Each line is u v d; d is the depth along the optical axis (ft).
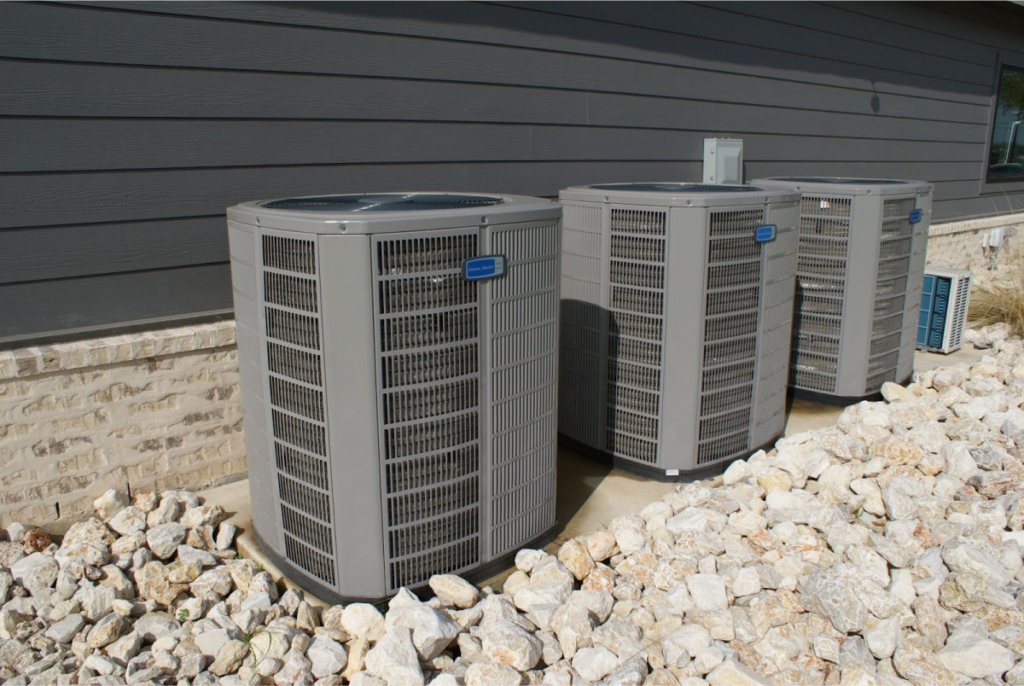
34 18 10.07
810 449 13.57
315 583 9.72
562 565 9.95
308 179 12.82
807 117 22.41
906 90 26.14
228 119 11.84
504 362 9.73
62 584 9.50
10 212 10.30
